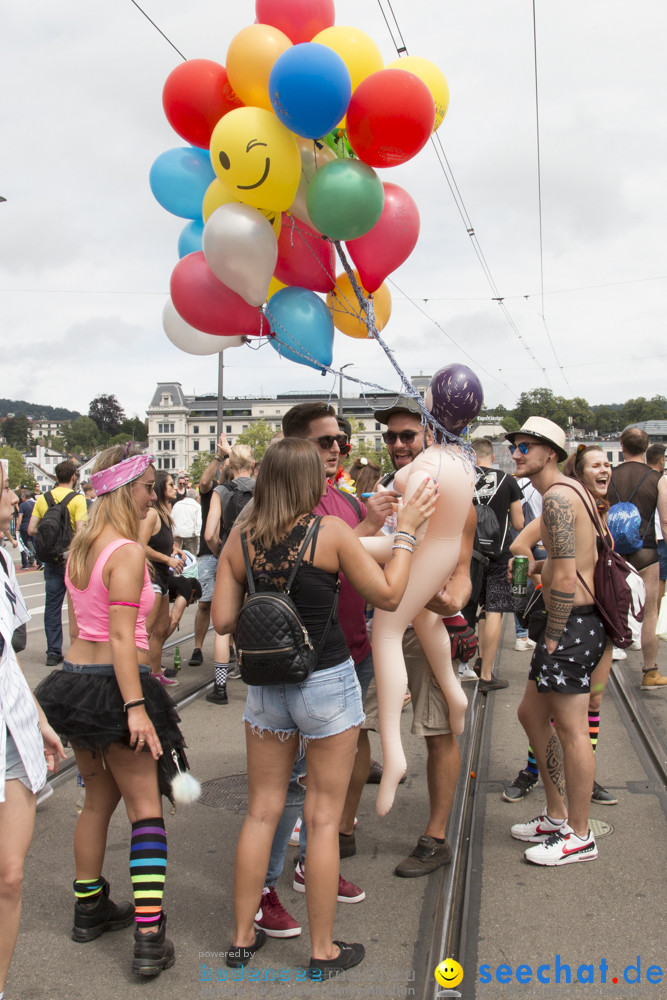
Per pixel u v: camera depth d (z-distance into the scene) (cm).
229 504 570
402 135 304
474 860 342
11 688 229
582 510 337
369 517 309
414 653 329
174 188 367
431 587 296
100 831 279
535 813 392
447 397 296
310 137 307
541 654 335
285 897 317
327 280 359
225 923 292
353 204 310
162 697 277
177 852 348
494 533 580
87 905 280
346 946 267
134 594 262
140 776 268
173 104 342
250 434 6900
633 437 607
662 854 343
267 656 243
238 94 328
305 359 347
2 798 213
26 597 1291
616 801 397
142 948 258
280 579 254
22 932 286
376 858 344
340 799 261
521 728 517
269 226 322
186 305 348
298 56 286
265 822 265
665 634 588
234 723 533
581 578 337
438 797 333
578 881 322
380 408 380
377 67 331
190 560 661
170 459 11188
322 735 255
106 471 277
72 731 258
